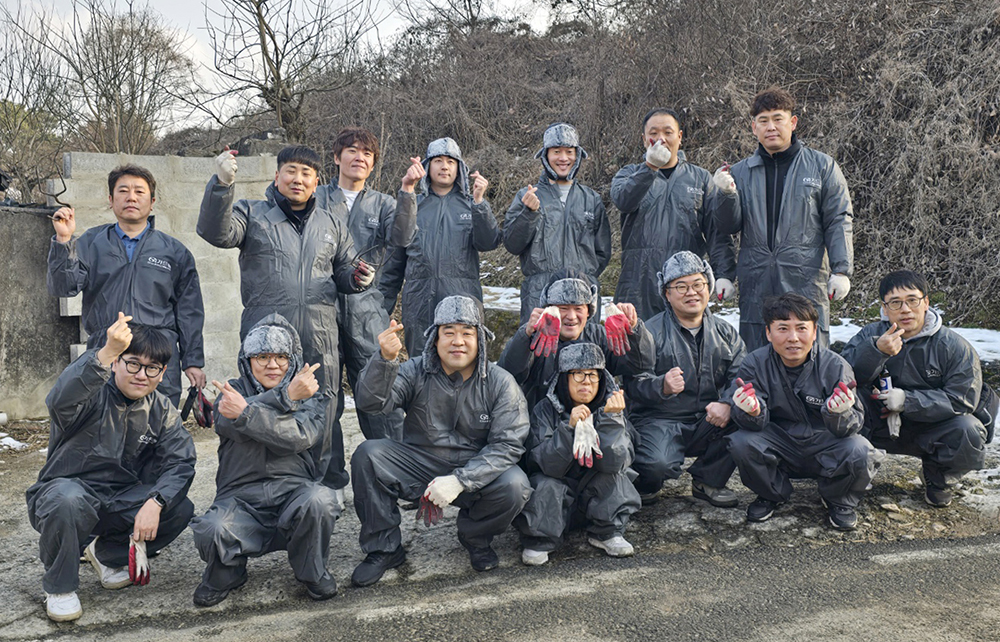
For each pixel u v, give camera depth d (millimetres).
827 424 3801
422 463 3717
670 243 4852
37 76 11461
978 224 6988
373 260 4797
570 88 12422
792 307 3850
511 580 3549
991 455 4688
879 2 8156
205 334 7305
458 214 5020
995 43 7285
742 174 4840
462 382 3684
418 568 3736
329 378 4234
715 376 4301
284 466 3559
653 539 3936
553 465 3666
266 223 4180
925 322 4059
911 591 3205
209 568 3400
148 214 4555
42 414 6832
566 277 4133
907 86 7754
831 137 8039
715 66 9242
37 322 6781
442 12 14891
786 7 8773
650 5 10117
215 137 13867
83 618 3338
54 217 4012
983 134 7316
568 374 3787
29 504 3422
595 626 3041
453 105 13203
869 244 7609
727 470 4180
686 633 2949
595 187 10523
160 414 3637
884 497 4230
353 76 13453
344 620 3213
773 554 3684
